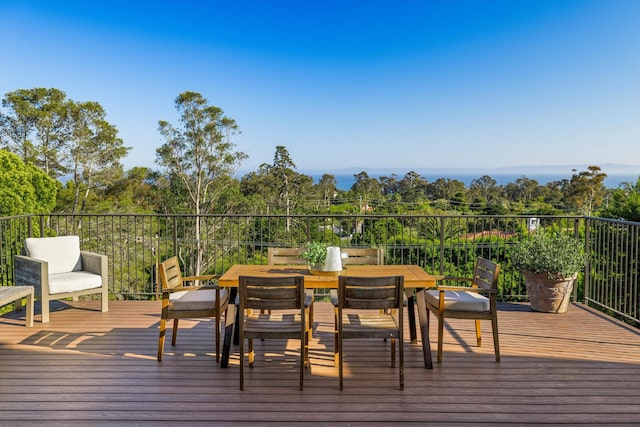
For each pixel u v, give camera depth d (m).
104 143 26.98
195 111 28.02
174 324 4.05
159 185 28.45
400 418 2.69
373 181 37.44
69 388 3.12
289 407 2.83
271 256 4.36
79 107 26.00
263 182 31.58
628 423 2.64
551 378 3.32
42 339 4.24
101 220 19.48
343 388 3.13
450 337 4.31
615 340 4.24
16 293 4.46
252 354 3.51
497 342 3.64
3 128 24.64
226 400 2.94
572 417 2.71
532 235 5.75
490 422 2.64
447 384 3.20
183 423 2.62
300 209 29.72
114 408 2.82
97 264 5.32
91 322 4.82
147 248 18.17
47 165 25.77
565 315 5.14
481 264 3.91
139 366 3.55
